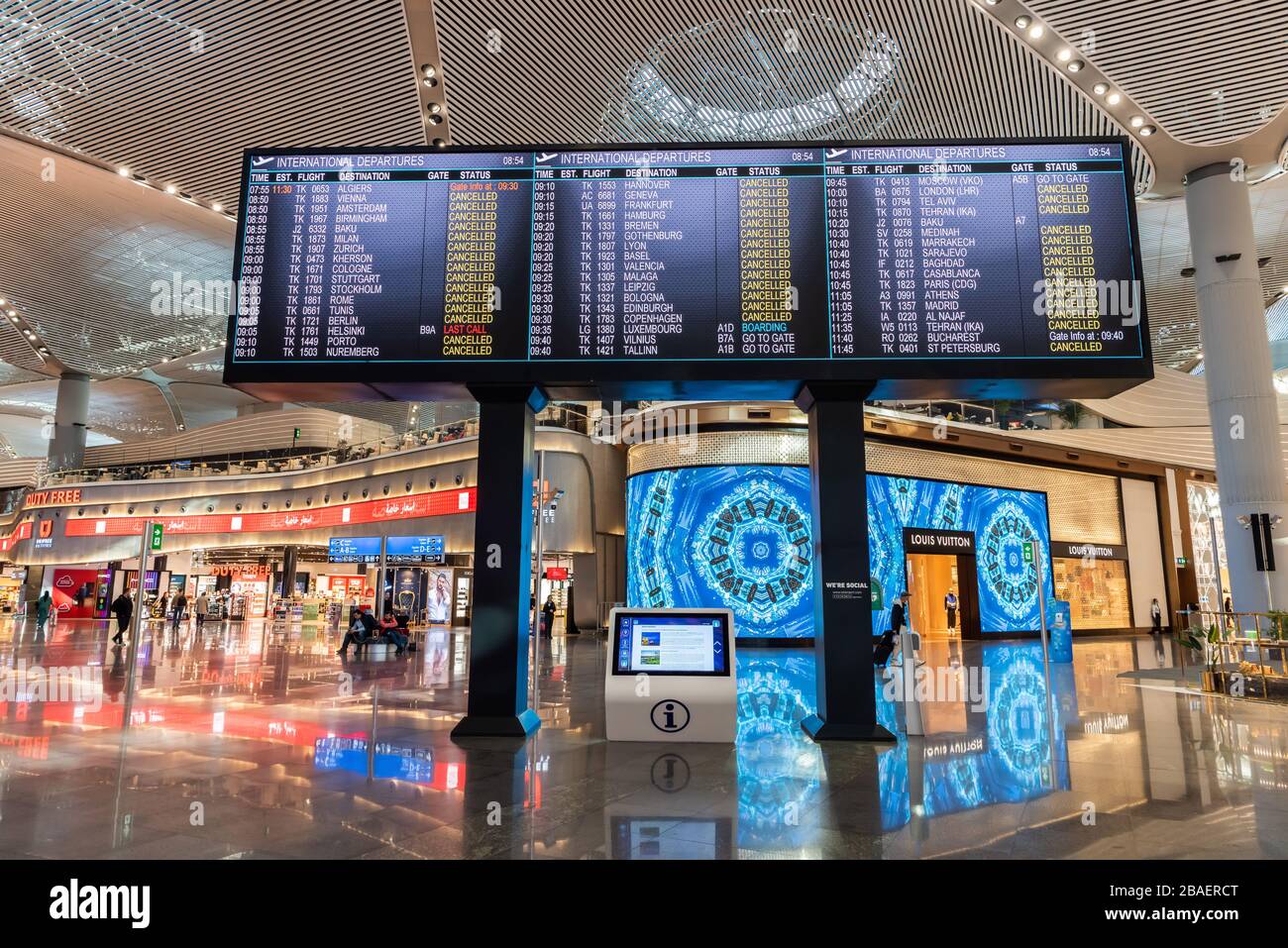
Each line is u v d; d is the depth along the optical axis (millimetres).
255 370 6453
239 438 40688
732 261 6543
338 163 6770
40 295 24000
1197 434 24609
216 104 12164
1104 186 6535
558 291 6551
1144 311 6324
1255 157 12188
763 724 7320
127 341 27984
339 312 6547
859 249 6523
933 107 11906
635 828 3971
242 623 30047
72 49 11211
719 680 6398
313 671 12125
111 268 21422
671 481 17938
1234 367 11805
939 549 18984
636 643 6609
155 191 15633
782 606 17000
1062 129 11922
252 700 8609
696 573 17359
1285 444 23609
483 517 6738
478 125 12164
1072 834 3893
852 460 6660
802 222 6578
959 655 15445
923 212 6559
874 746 6184
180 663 13008
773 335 6430
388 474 26922
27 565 35156
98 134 13273
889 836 3855
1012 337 6340
